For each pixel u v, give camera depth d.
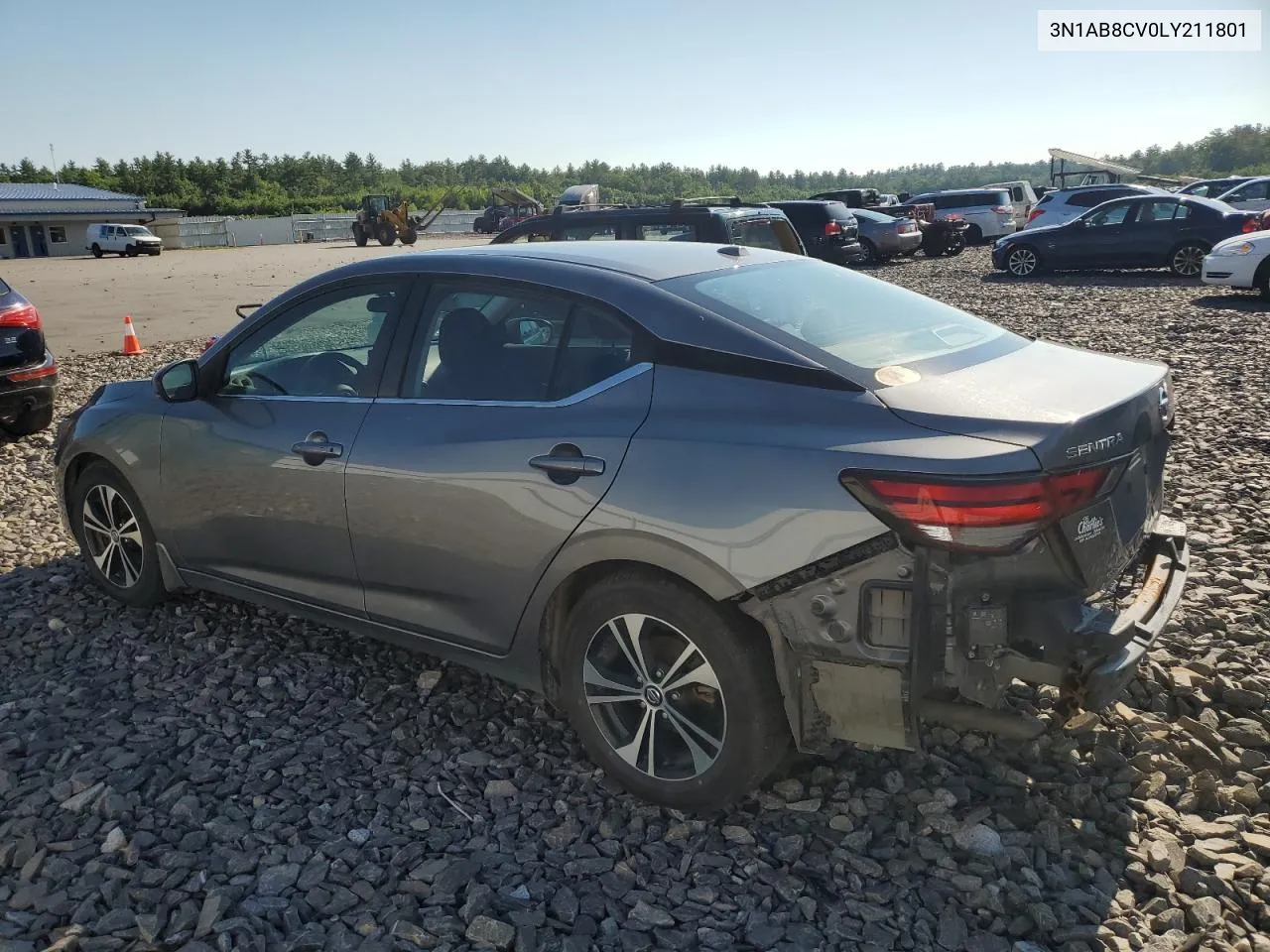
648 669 3.05
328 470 3.64
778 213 11.07
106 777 3.31
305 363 3.90
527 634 3.31
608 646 3.17
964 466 2.49
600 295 3.22
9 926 2.65
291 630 4.48
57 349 14.00
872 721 2.72
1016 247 20.88
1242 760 3.25
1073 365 3.19
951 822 2.98
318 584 3.87
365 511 3.57
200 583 4.40
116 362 12.59
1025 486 2.47
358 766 3.40
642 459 2.92
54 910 2.71
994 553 2.51
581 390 3.16
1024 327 13.07
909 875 2.79
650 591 2.96
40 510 6.41
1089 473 2.60
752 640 2.87
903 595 2.58
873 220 25.20
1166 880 2.72
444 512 3.35
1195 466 6.41
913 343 3.18
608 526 2.95
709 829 3.01
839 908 2.67
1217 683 3.66
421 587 3.53
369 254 43.03
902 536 2.55
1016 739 3.38
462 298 3.53
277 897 2.74
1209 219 19.00
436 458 3.35
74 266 41.12
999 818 3.01
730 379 2.94
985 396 2.76
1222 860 2.79
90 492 4.71
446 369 3.49
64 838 3.02
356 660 4.18
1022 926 2.58
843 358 2.93
